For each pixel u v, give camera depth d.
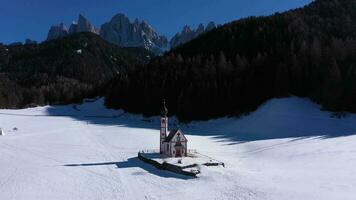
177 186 45.28
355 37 134.75
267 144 72.94
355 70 97.62
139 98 150.88
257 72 121.12
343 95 95.19
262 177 47.19
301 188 41.03
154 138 88.56
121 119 143.12
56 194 42.78
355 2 179.88
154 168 55.94
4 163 60.97
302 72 112.56
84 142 84.44
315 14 176.75
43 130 107.81
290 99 108.19
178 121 123.19
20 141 86.94
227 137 88.88
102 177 50.69
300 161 56.00
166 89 139.12
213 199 39.31
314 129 86.12
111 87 191.50
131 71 196.88
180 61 159.62
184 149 62.66
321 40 131.00
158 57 193.75
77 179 49.75
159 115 135.00
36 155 68.44
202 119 118.06
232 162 58.41
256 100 112.88
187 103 122.12
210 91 120.25
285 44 134.00
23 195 42.34
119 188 45.03
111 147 76.88
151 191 43.47
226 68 131.62
